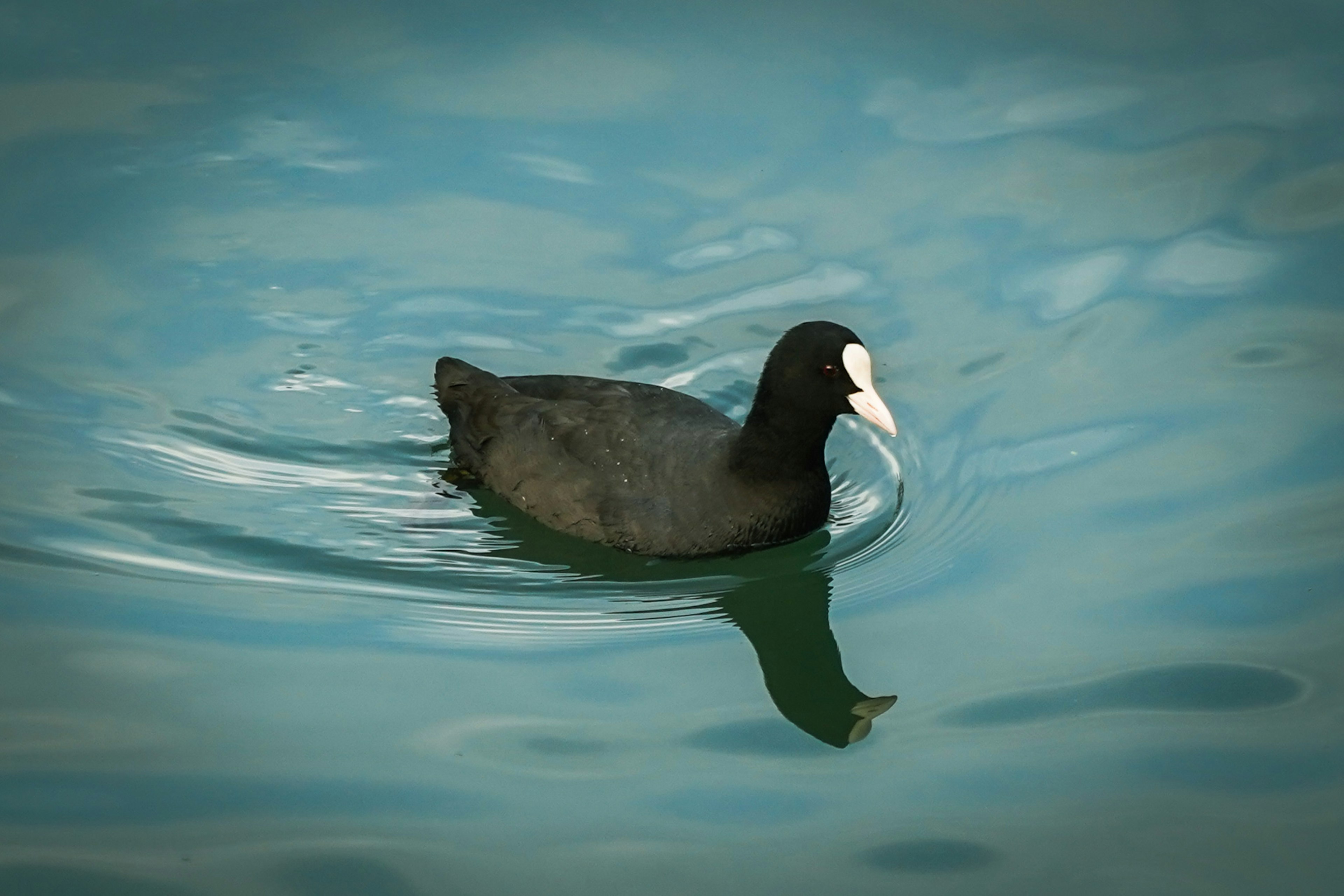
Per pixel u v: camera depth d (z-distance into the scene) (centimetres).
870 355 1456
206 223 1675
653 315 1564
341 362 1516
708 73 1891
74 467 1368
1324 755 1041
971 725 1097
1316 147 1734
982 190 1711
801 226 1672
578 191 1723
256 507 1341
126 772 1027
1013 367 1498
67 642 1159
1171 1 1988
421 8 2012
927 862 963
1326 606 1189
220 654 1155
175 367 1499
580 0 2025
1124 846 971
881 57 1909
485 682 1138
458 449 1393
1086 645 1170
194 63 1912
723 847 977
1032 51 1914
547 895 932
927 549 1308
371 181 1736
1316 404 1428
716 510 1289
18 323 1532
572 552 1305
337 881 936
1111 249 1631
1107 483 1355
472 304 1577
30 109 1822
